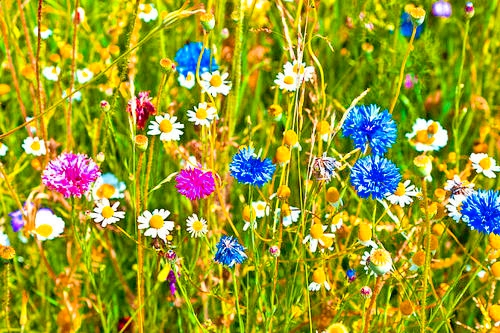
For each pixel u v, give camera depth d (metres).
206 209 1.14
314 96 1.20
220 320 1.12
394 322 1.10
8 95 1.34
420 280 1.06
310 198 1.07
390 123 1.01
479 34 1.47
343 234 1.19
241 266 1.17
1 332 1.10
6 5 1.22
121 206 1.23
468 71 1.43
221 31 1.25
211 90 1.09
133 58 1.29
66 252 1.21
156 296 1.14
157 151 1.14
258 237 1.06
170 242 1.09
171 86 1.35
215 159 1.17
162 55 1.31
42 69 1.30
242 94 1.31
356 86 1.39
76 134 1.32
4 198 1.23
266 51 1.43
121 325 1.18
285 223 1.10
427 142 1.15
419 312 1.06
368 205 1.22
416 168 0.92
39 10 1.09
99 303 1.10
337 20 1.46
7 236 1.17
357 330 1.12
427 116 1.41
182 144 1.28
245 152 1.03
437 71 1.44
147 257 1.12
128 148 1.27
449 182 1.04
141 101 1.09
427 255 0.94
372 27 1.39
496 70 1.43
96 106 1.32
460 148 1.36
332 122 1.05
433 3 1.46
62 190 1.01
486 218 0.98
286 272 1.08
